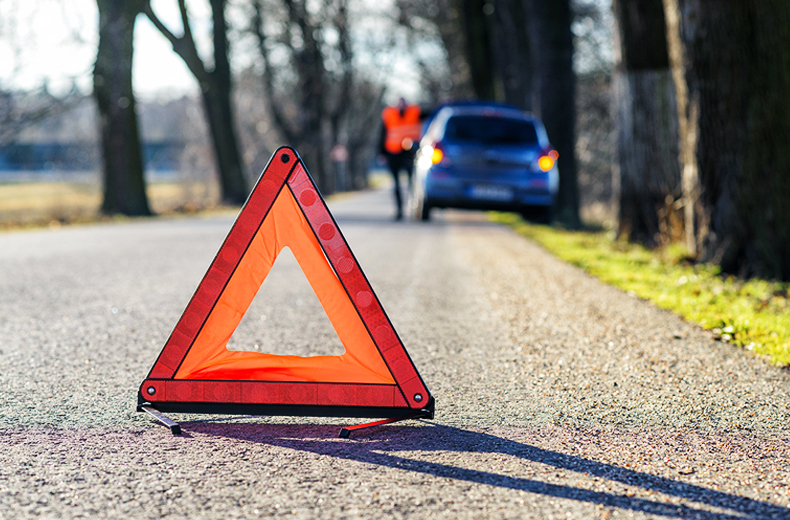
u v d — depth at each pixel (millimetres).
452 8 29953
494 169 14086
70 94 16656
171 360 3248
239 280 3240
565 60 17984
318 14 41781
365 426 3121
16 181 80312
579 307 6027
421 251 10195
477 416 3320
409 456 2820
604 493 2467
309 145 43469
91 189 54969
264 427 3195
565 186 18234
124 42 19766
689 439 3016
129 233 13461
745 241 7820
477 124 14289
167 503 2371
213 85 27125
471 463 2742
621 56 10594
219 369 3246
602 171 31219
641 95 10406
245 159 50062
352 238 12102
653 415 3326
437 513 2303
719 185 7941
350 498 2416
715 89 7820
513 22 22250
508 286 7156
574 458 2795
